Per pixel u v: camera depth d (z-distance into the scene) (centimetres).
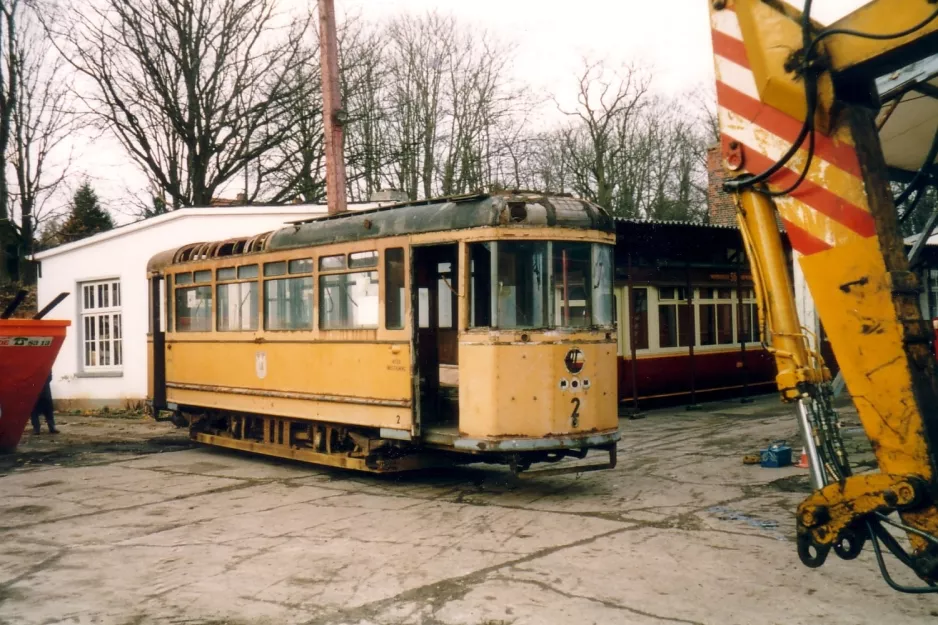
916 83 618
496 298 893
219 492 1024
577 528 782
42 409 1606
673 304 1778
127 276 1889
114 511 925
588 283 938
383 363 1004
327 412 1093
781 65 439
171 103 2817
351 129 3053
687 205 3806
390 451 1035
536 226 908
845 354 430
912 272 424
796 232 444
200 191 2877
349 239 1062
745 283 1970
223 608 585
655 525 783
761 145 454
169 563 704
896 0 397
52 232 3762
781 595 577
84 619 570
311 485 1057
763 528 759
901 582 598
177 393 1431
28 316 2525
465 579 633
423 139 3066
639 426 1498
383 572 658
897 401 415
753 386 1961
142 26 2770
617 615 547
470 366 905
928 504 410
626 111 3325
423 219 966
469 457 1009
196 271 1379
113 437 1574
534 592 598
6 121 3062
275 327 1195
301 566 682
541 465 1132
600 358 931
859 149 425
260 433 1298
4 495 1033
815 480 450
